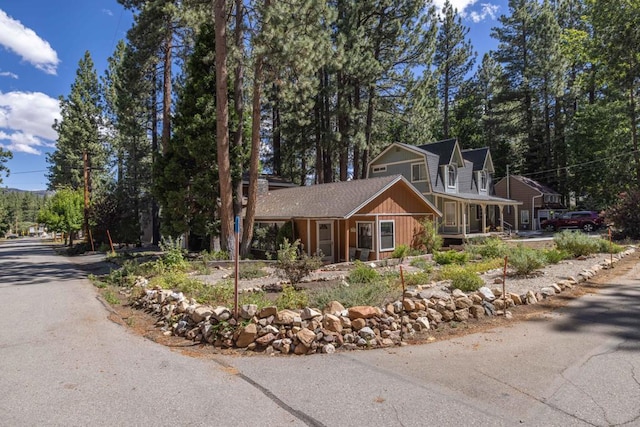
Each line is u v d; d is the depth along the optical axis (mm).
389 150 29172
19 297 10570
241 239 17844
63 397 4207
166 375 4816
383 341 5848
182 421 3662
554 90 37219
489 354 5324
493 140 44438
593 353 5262
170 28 21219
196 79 18984
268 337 5758
